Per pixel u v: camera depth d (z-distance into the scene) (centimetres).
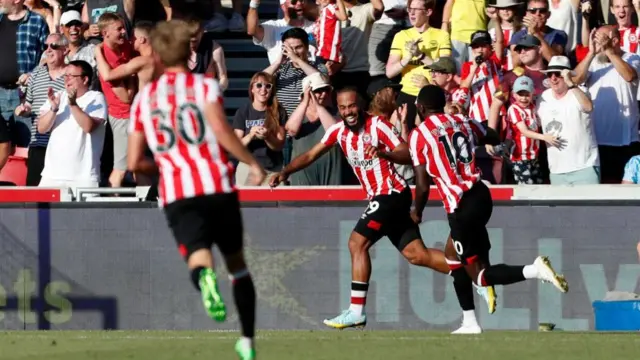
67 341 2861
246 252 3878
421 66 4322
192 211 2016
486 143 3231
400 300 3834
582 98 4053
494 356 2438
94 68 4412
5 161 4241
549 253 3819
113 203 3891
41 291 3894
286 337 3028
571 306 3812
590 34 4300
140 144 2102
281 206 3872
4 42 4578
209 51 4372
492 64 4225
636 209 3803
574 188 3838
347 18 4581
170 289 3872
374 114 3422
